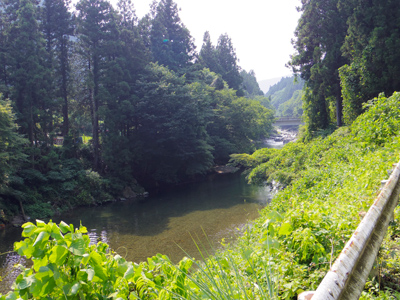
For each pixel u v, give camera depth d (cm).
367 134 1017
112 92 2764
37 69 2312
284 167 1509
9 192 1881
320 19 2345
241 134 4438
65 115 2850
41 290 199
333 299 102
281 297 233
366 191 464
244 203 2078
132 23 3822
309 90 2559
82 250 208
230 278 244
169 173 3119
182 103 3075
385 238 284
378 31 1758
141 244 1388
